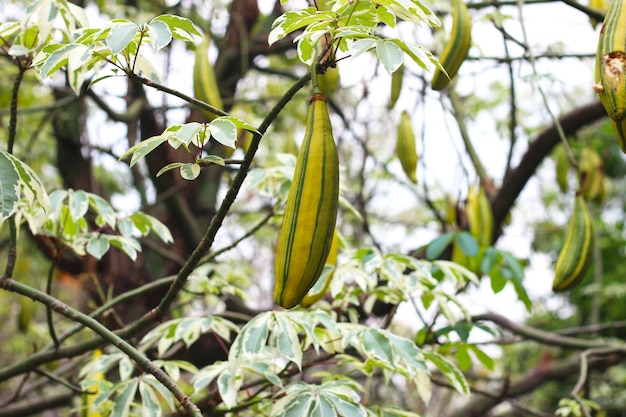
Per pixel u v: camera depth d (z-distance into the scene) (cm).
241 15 438
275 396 221
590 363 446
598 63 156
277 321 203
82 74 227
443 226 397
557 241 723
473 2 362
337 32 149
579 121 385
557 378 544
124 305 415
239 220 486
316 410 189
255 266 634
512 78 357
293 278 142
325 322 210
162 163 391
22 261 595
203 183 439
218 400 232
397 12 160
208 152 437
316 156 142
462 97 461
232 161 156
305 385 206
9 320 714
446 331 287
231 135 150
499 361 694
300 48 161
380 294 264
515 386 548
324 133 143
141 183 441
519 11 287
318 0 199
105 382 245
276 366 246
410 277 255
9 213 174
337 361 245
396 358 212
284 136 547
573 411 290
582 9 260
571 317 743
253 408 241
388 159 528
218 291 290
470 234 304
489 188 397
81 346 223
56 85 408
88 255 405
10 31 228
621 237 753
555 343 372
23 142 550
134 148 158
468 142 387
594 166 394
